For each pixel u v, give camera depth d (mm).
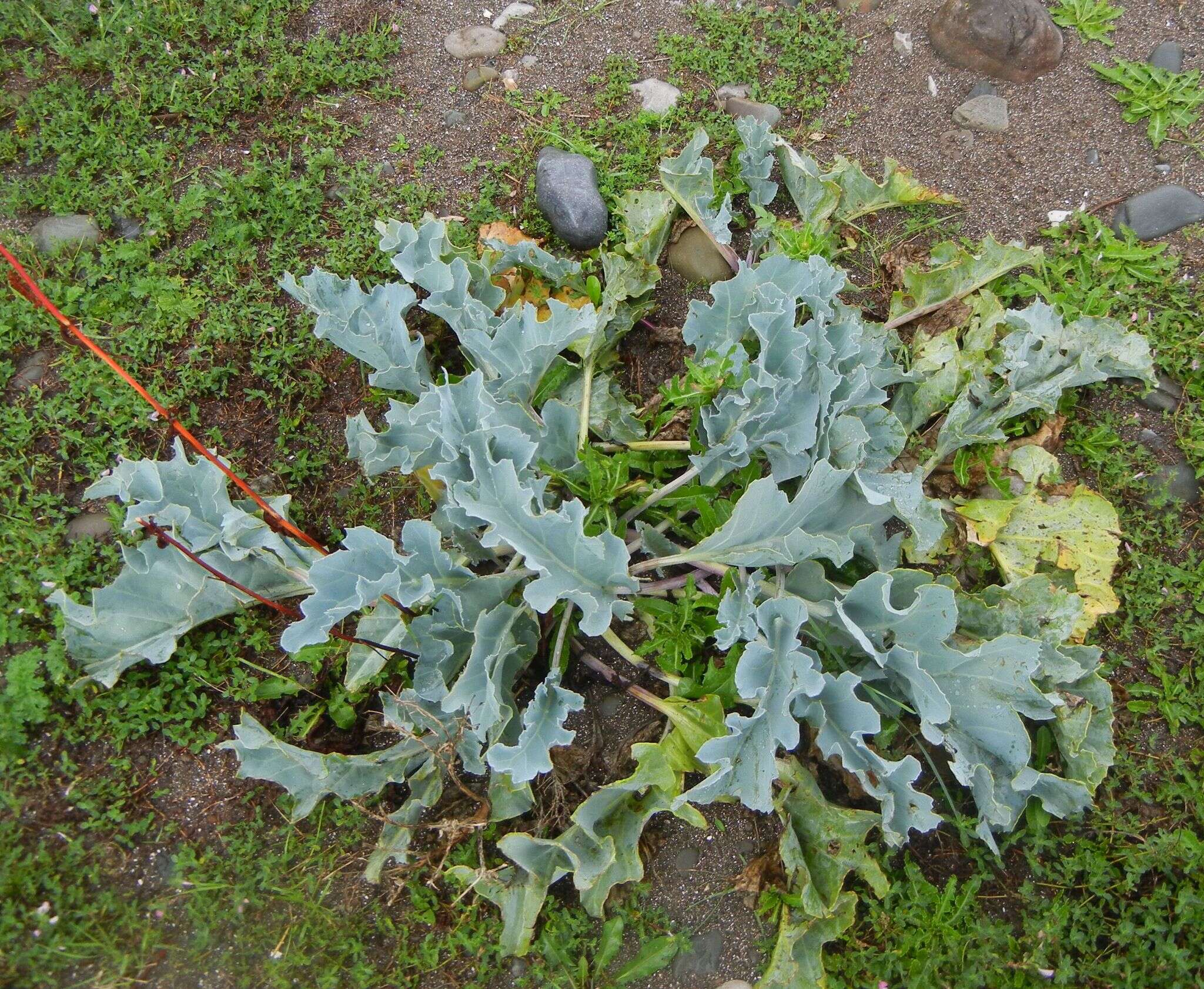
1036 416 1099
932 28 1310
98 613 947
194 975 918
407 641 956
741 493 1021
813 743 995
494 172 1237
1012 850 971
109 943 912
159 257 1183
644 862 966
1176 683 1020
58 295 1141
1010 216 1223
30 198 1189
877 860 947
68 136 1234
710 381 957
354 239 1188
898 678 915
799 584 955
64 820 952
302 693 1008
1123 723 1014
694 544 1040
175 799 971
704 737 921
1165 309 1156
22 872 917
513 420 949
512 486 859
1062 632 946
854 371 961
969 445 1067
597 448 1045
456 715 944
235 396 1125
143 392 1012
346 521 1076
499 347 960
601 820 925
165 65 1277
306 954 925
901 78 1297
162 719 982
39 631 1008
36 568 1021
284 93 1271
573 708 888
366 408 1123
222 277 1170
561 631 957
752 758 861
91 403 1104
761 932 947
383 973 926
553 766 908
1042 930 918
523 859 888
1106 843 957
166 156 1234
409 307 1021
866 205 1182
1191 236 1196
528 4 1345
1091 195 1229
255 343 1145
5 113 1247
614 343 1105
